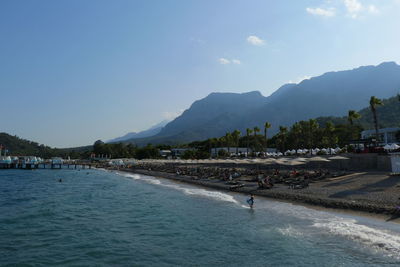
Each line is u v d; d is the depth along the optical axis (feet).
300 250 56.65
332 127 331.36
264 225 76.13
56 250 63.77
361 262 49.26
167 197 138.72
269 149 476.13
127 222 89.10
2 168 479.00
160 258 57.26
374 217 75.51
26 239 72.38
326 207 91.61
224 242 64.90
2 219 96.32
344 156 167.73
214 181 184.55
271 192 121.60
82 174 360.69
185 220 88.17
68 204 127.03
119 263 55.47
